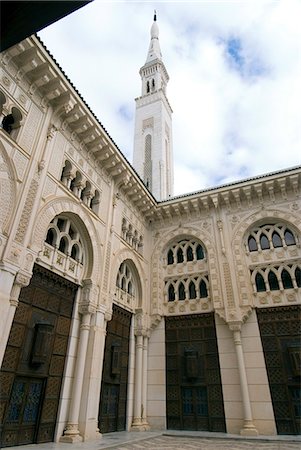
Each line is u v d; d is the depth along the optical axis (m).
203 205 16.03
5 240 7.63
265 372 11.80
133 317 14.23
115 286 12.69
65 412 8.88
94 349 10.12
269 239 14.27
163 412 12.69
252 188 14.88
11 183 8.23
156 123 30.30
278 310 12.70
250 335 12.67
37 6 1.26
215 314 13.60
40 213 9.05
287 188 14.49
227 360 12.59
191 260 15.87
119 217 14.02
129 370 12.97
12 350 7.63
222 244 14.67
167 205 16.58
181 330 14.20
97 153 12.48
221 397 12.15
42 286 9.10
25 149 8.92
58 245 9.98
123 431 11.51
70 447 7.54
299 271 13.20
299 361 11.27
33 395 8.13
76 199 10.89
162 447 8.40
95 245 11.58
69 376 9.36
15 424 7.42
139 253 15.65
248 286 13.46
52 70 9.49
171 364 13.66
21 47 8.68
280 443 9.32
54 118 10.47
